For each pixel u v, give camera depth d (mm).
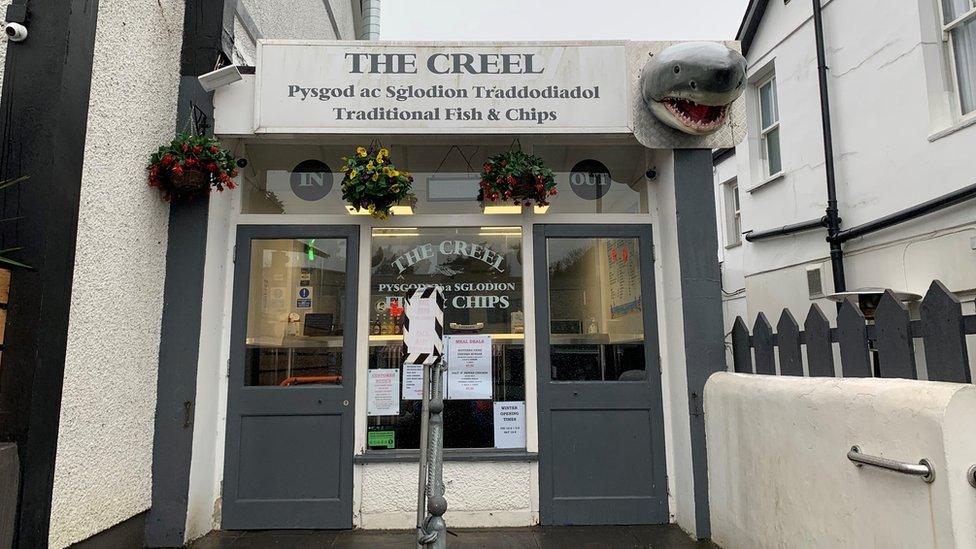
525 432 4211
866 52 6473
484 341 4320
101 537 3141
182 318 3811
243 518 3992
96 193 3059
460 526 4047
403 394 4219
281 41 4121
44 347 2592
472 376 4277
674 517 4102
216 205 4082
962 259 5176
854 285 6699
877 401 2303
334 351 4254
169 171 3619
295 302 4316
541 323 4301
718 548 3648
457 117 4121
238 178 4367
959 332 2260
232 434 4082
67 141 2750
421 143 4449
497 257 4426
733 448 3492
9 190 2611
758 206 8812
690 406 3941
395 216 4414
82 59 2861
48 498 2609
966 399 2004
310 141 4363
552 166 4609
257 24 5523
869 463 2275
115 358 3244
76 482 2887
